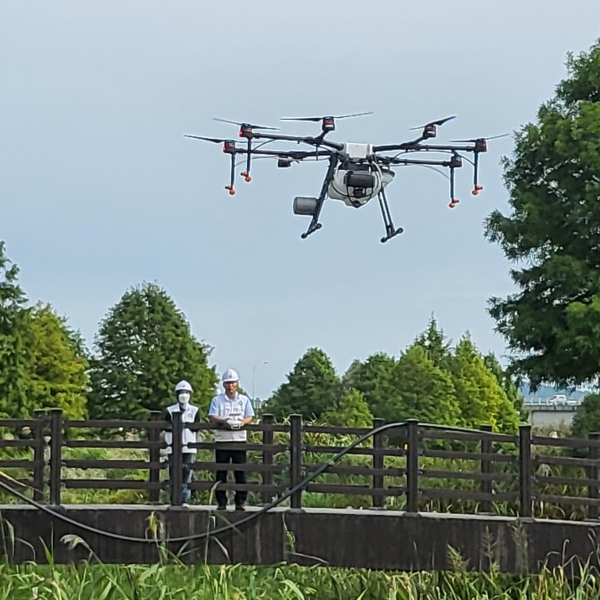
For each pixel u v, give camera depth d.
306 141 28.02
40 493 19.91
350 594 19.89
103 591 17.58
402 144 28.55
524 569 20.03
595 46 39.12
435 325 99.56
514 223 38.19
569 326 35.69
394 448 20.61
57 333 76.44
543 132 37.47
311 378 99.94
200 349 85.31
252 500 23.83
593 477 21.09
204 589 17.89
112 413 82.44
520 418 85.44
